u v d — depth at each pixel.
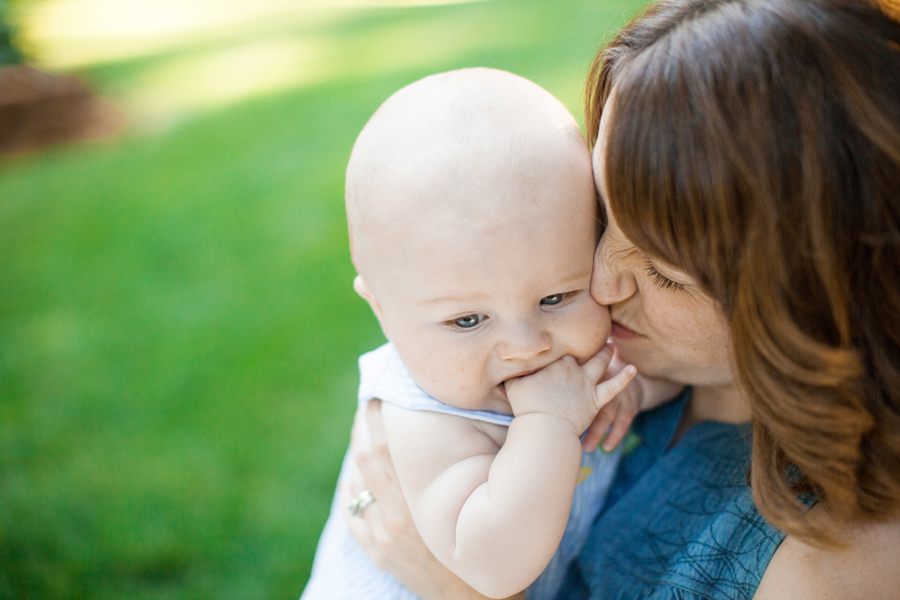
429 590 1.30
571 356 1.18
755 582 0.98
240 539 2.87
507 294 1.09
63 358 4.30
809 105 0.78
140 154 8.33
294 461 3.25
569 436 1.11
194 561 2.78
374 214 1.15
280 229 5.69
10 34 10.92
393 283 1.16
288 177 6.77
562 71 7.55
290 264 5.11
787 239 0.80
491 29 11.41
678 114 0.84
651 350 1.17
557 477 1.08
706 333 1.04
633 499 1.26
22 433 3.66
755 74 0.80
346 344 4.09
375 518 1.38
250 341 4.20
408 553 1.31
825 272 0.80
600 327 1.16
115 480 3.23
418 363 1.20
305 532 2.86
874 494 0.86
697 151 0.83
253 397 3.71
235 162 7.46
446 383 1.19
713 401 1.22
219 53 13.86
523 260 1.07
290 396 3.69
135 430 3.58
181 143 8.42
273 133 8.21
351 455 1.63
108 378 4.04
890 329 0.82
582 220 1.10
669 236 0.89
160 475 3.25
